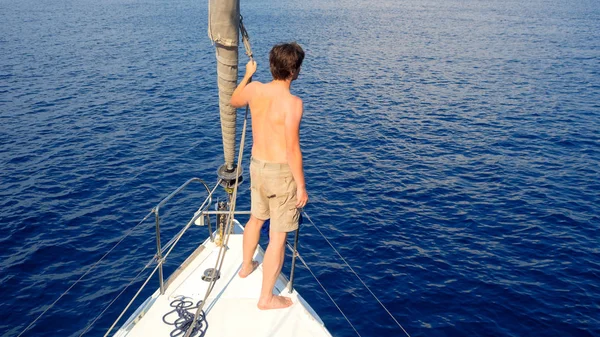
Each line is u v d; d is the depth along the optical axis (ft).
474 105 117.80
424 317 43.88
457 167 79.46
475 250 55.01
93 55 171.94
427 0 486.79
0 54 168.45
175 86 130.82
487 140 92.94
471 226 60.44
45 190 67.36
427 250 54.70
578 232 59.41
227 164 18.75
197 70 151.94
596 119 107.14
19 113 102.83
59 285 46.78
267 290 17.31
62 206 62.90
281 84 15.70
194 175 73.97
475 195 69.15
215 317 17.11
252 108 16.05
